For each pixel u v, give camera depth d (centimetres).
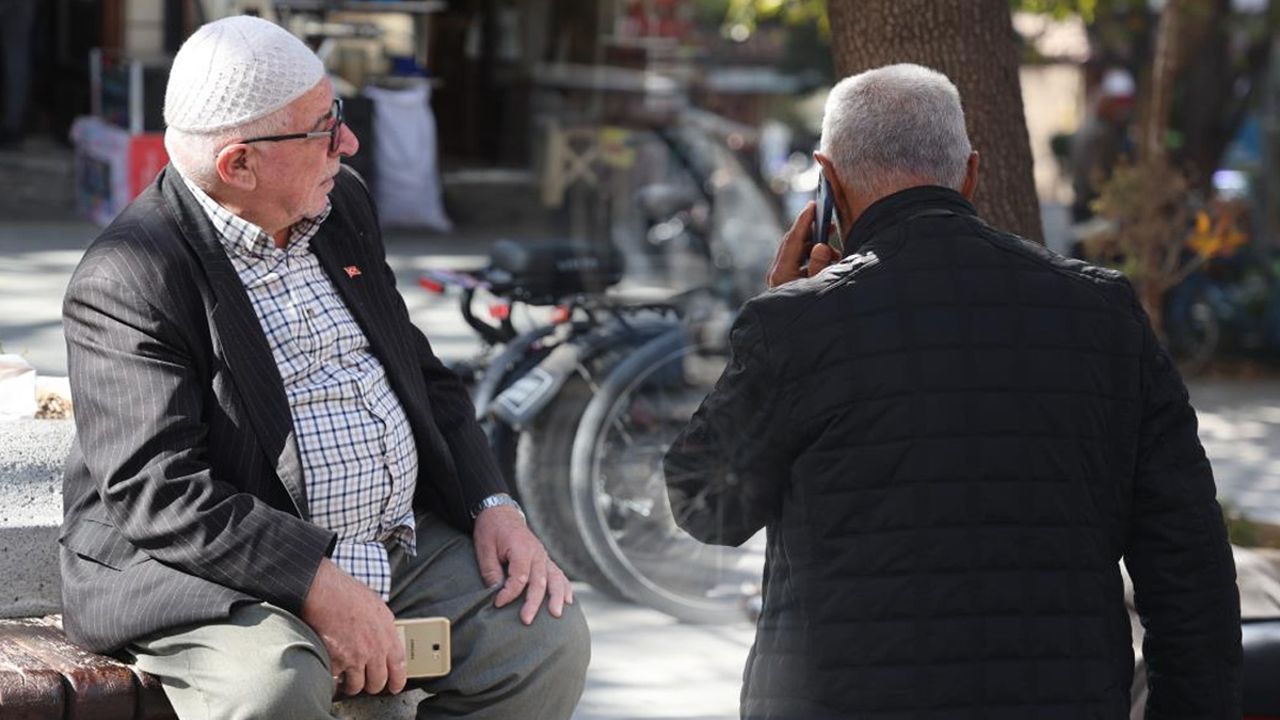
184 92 436
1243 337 1702
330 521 453
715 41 3522
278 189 439
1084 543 372
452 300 1301
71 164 1684
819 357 373
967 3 666
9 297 1211
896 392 369
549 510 746
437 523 492
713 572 745
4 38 1753
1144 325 386
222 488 426
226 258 442
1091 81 2156
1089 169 1867
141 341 427
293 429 442
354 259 473
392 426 464
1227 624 384
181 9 1773
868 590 367
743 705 395
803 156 3166
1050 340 376
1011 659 366
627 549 745
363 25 1694
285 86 434
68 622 447
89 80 1808
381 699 480
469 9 2073
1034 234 687
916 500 367
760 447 380
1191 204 1566
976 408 370
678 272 1086
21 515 482
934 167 392
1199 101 1748
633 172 1480
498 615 465
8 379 583
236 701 413
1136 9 2031
